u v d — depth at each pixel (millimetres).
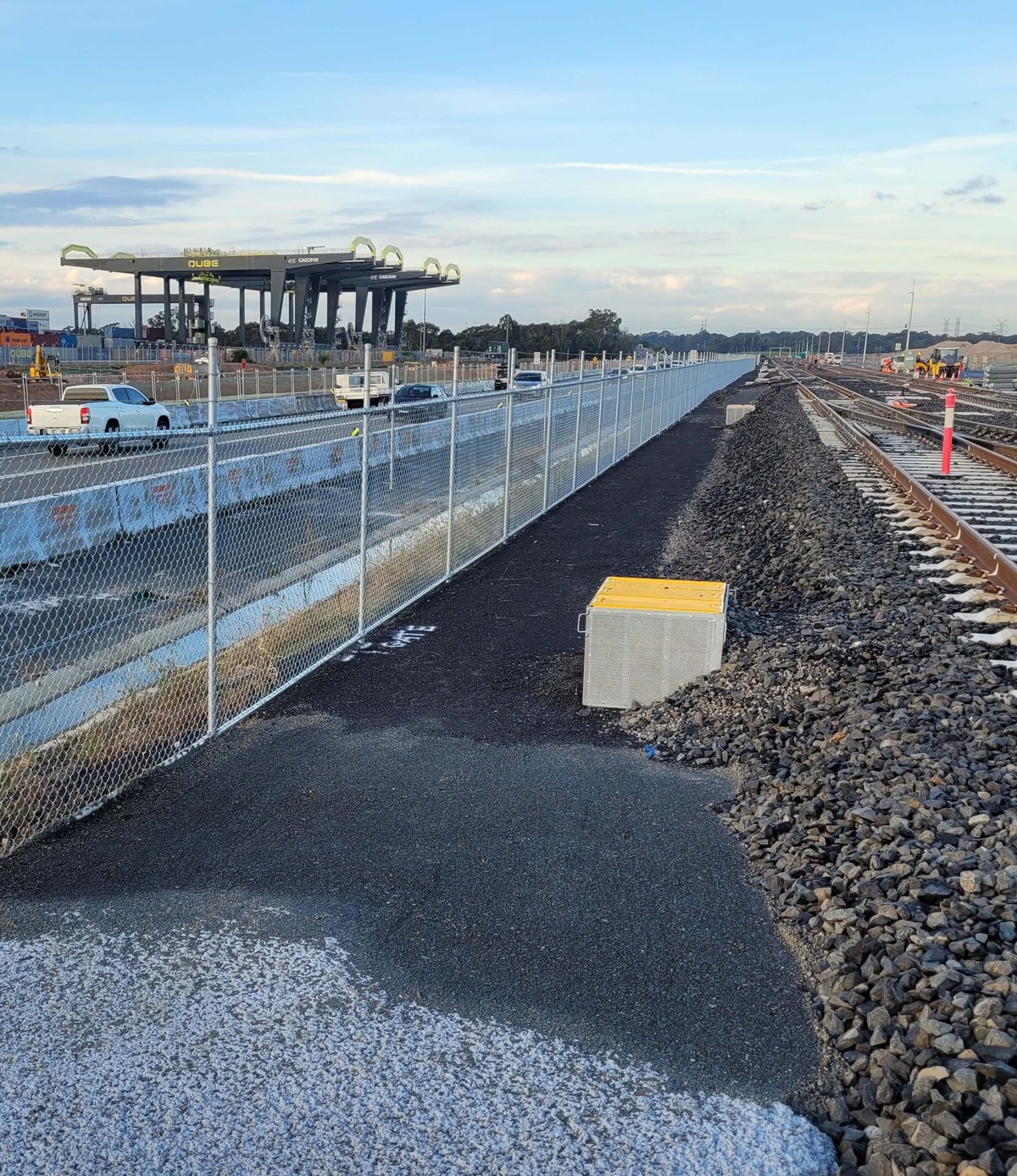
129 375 56969
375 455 21031
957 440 28266
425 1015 4172
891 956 4250
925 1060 3596
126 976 4457
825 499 17656
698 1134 3508
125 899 5156
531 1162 3393
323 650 9852
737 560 14492
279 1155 3410
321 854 5625
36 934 4820
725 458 29000
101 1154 3410
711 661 8195
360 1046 3975
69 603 11531
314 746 7344
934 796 5645
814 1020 4121
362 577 10211
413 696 8516
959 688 7523
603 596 8711
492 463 18781
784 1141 3469
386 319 124750
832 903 4812
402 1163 3383
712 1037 4031
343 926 4871
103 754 7090
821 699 7621
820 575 12031
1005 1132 3172
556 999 4285
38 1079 3773
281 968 4516
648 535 16719
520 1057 3910
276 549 14492
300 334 107125
